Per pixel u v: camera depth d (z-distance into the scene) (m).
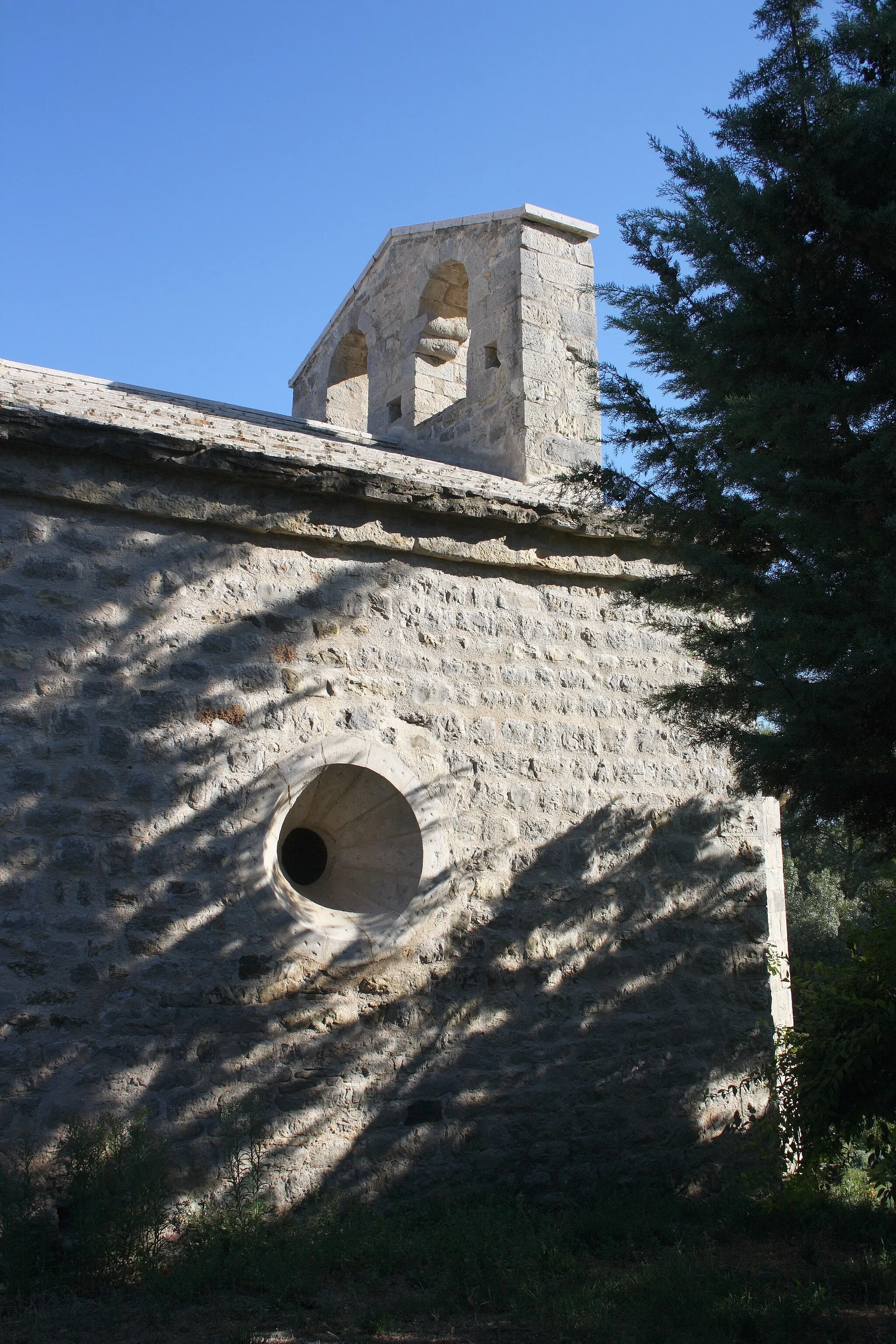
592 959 7.48
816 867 24.41
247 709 6.56
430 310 11.30
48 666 6.09
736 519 5.73
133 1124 5.69
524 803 7.45
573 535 7.89
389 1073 6.58
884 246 5.35
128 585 6.39
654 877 7.89
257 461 6.59
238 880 6.32
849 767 5.07
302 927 6.46
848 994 6.18
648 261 6.04
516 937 7.21
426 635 7.32
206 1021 6.09
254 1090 6.15
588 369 9.71
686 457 5.79
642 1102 7.43
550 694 7.74
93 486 6.29
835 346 5.62
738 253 5.72
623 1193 7.01
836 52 5.65
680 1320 4.84
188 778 6.30
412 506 7.14
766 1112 7.93
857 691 4.80
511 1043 7.03
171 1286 4.91
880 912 6.55
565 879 7.50
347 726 6.87
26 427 6.01
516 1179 6.84
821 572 5.19
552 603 7.92
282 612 6.82
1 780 5.85
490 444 9.98
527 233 10.12
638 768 8.01
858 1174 7.59
